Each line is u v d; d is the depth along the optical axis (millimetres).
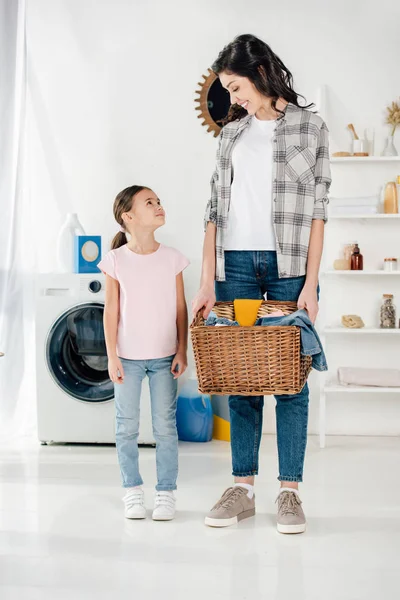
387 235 3975
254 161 2367
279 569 2033
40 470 3199
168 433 2557
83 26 4062
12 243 3785
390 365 3996
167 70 4043
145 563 2078
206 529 2377
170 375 2582
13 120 3770
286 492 2385
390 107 3957
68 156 4082
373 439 3900
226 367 2141
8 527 2408
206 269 2432
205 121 4035
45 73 4078
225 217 2402
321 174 2371
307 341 2111
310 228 2357
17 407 3891
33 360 3963
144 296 2555
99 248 3721
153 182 4070
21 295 3832
